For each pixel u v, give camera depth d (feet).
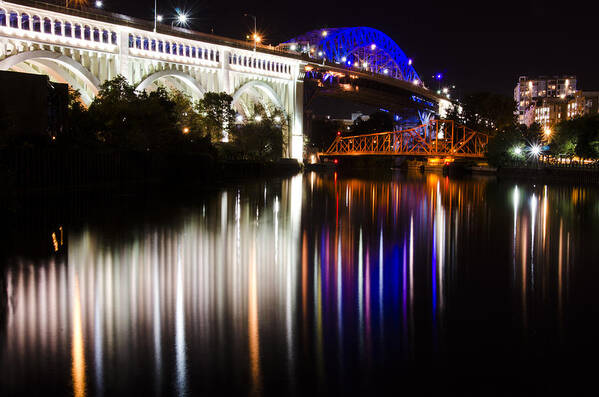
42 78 162.61
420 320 48.83
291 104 438.40
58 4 241.96
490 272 70.23
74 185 176.96
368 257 79.61
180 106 279.28
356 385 35.35
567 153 371.97
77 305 51.29
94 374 36.01
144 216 119.55
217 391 34.01
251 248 85.61
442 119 558.56
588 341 43.96
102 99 221.46
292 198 186.60
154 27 292.20
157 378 35.55
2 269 66.64
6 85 157.99
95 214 120.26
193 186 227.40
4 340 41.78
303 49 510.58
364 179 355.56
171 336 43.19
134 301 52.95
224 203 157.79
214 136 311.06
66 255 75.77
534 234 106.11
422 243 93.76
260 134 347.15
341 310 51.34
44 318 47.16
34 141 160.04
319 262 75.15
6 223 103.55
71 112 195.21
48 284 59.31
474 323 48.29
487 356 40.60
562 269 72.64
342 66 494.18
